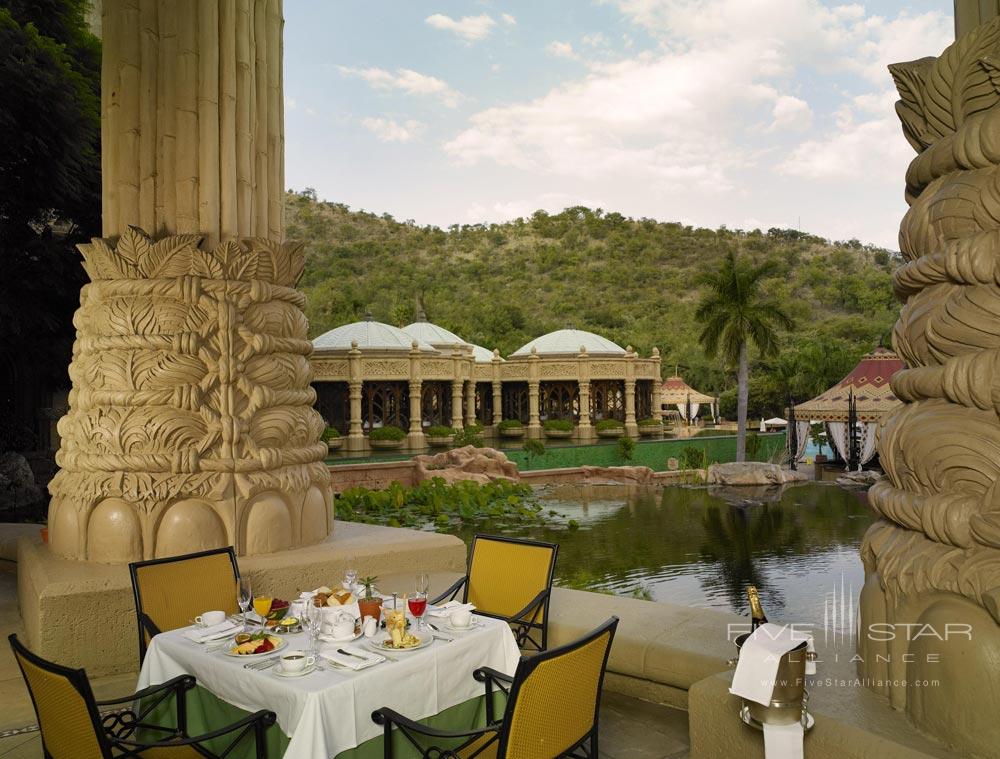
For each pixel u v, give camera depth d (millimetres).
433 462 25641
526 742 2482
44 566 5059
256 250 5688
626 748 3660
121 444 5195
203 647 3178
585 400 36844
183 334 5336
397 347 33094
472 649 3230
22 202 16312
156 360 5289
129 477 5191
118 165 5629
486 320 71812
